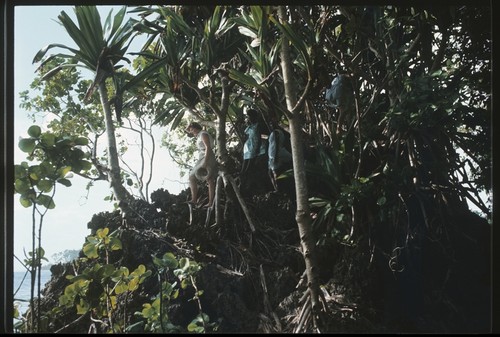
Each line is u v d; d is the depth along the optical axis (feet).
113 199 22.61
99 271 14.99
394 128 21.70
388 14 21.36
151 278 19.56
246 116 24.22
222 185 22.65
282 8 18.38
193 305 18.95
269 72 18.44
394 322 18.70
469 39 22.03
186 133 25.41
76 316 18.02
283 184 22.48
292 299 18.42
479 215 21.74
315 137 23.13
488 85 21.54
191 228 21.09
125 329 15.93
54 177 13.52
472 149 21.45
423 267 20.67
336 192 20.70
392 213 20.27
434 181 21.52
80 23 20.51
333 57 23.24
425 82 20.20
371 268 19.13
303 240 17.13
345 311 17.87
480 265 20.95
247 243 21.35
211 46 21.67
